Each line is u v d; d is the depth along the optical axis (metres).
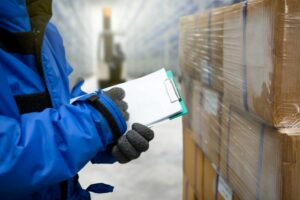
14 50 0.67
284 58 0.57
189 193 1.36
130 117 0.73
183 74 1.36
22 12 0.65
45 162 0.56
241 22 0.70
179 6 6.11
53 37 0.85
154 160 2.44
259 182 0.67
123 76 7.99
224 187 0.92
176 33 6.43
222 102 0.89
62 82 0.81
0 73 0.57
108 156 0.81
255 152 0.69
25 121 0.58
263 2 0.60
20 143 0.54
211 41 0.94
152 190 2.00
